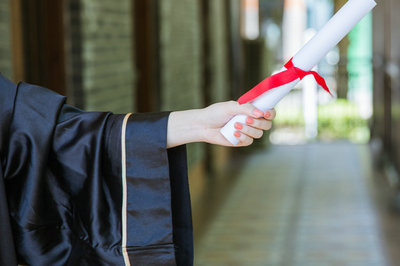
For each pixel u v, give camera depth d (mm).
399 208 5488
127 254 1404
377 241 4680
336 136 10156
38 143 1397
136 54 5223
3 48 2881
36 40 3252
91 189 1411
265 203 5953
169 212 1398
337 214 5469
